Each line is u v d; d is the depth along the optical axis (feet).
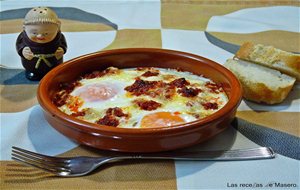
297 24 4.85
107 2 5.37
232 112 2.56
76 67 3.22
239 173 2.40
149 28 4.64
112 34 4.49
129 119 2.68
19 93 3.30
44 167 2.36
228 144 2.66
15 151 2.45
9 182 2.29
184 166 2.45
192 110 2.79
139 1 5.42
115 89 3.07
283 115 3.05
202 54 4.00
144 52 3.41
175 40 4.31
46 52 3.36
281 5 5.37
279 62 3.42
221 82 3.10
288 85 3.18
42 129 2.82
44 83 2.83
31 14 3.26
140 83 3.10
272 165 2.48
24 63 3.45
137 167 2.43
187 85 3.13
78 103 2.91
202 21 4.86
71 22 4.79
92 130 2.32
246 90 3.20
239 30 4.65
